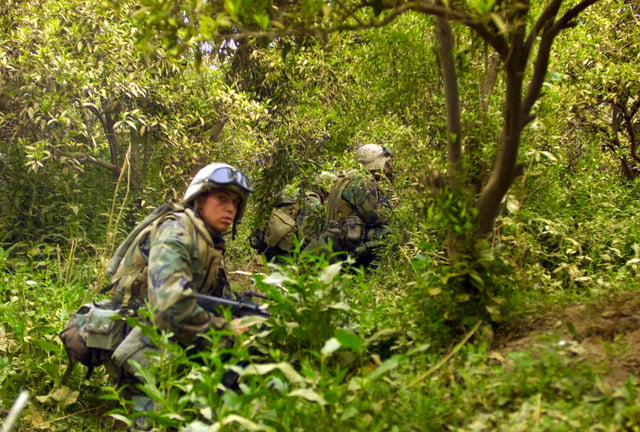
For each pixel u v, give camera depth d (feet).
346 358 10.46
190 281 11.35
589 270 14.70
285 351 11.03
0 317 14.69
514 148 10.34
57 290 16.94
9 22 23.34
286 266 11.13
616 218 18.26
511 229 13.53
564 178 17.79
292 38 18.94
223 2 8.96
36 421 12.60
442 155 12.75
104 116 27.66
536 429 7.59
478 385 8.84
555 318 10.43
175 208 12.01
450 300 10.44
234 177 12.07
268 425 8.55
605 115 24.08
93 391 13.58
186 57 24.66
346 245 18.60
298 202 20.26
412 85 14.12
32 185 24.45
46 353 14.35
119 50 23.49
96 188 26.66
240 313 11.67
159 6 8.80
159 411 10.46
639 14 24.26
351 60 18.53
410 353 9.22
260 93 25.22
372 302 13.07
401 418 8.32
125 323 11.93
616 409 7.62
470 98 12.96
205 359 9.58
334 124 19.93
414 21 13.20
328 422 8.28
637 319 9.70
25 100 23.06
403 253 14.73
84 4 23.34
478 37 10.94
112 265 12.21
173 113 24.77
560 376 8.52
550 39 10.22
